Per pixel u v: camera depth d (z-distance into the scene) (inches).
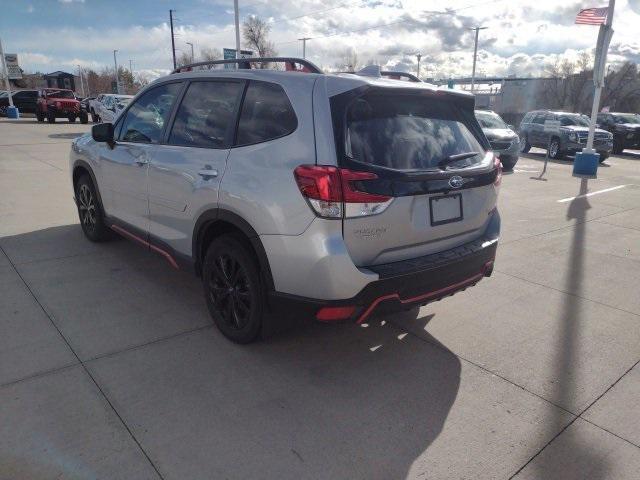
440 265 120.3
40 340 132.8
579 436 104.6
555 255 226.2
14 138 680.4
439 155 122.6
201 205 132.4
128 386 114.5
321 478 90.4
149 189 156.7
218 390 114.8
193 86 148.9
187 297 163.6
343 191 104.8
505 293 179.8
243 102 129.3
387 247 113.5
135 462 92.0
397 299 115.0
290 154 111.7
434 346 140.0
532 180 463.2
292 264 111.4
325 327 147.7
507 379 124.6
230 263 130.7
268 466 92.7
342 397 114.5
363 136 110.7
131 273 182.1
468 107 140.9
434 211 120.8
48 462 90.9
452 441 101.6
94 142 194.4
